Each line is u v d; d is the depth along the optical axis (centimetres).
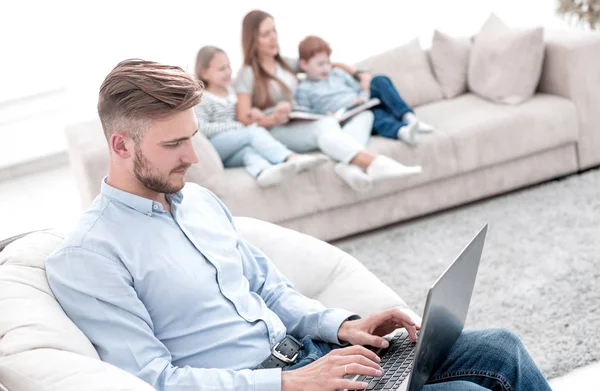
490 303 293
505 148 371
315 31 544
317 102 389
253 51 379
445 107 396
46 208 443
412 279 316
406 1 547
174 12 511
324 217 356
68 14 486
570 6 488
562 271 307
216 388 168
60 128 498
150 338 172
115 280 172
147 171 176
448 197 372
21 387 158
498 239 338
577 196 365
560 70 384
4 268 181
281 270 226
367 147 364
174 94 171
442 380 187
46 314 169
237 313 187
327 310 195
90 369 156
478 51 401
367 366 169
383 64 406
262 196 344
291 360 185
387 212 363
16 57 482
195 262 184
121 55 506
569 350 264
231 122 365
